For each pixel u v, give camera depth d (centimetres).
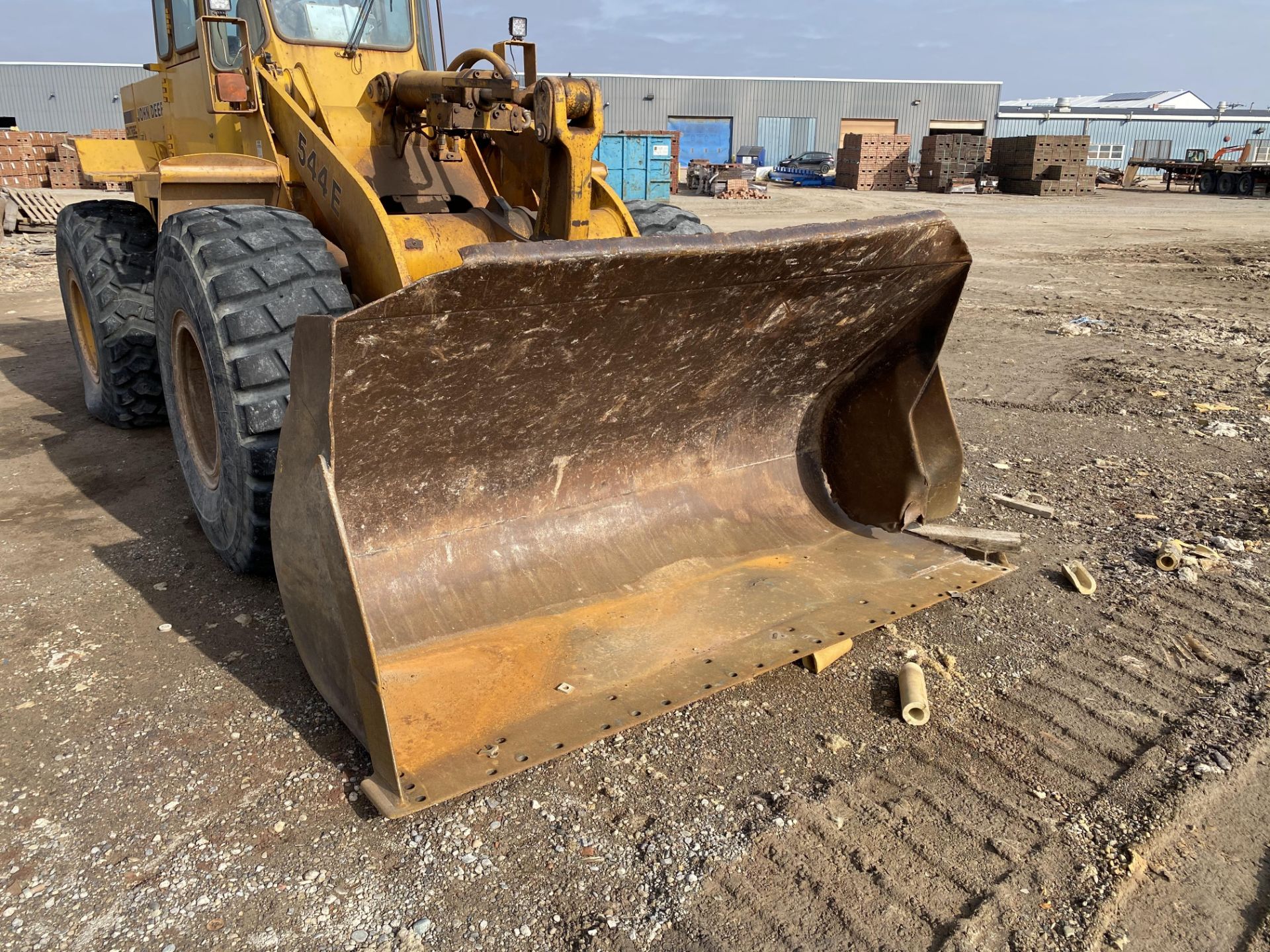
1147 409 597
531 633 297
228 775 247
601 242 233
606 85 4656
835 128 4919
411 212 418
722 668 279
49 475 481
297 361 228
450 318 229
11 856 219
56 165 2244
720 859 219
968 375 700
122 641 315
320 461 225
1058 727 271
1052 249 1511
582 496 337
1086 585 351
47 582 359
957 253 314
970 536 361
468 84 367
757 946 195
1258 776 248
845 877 214
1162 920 202
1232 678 295
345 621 224
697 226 541
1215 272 1238
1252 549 388
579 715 254
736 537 361
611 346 280
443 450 286
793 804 238
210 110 432
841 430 389
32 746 259
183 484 468
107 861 218
